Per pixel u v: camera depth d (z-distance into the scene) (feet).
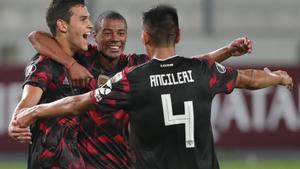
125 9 248.11
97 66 70.54
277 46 242.78
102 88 54.34
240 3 250.98
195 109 54.19
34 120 54.75
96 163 68.95
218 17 249.55
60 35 66.23
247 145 196.65
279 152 197.77
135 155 54.70
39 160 64.54
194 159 53.98
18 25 247.50
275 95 197.06
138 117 54.19
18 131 54.49
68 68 64.13
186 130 53.83
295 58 242.58
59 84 64.18
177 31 55.01
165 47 54.70
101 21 70.38
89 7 215.92
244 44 64.13
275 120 197.36
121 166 69.41
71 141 65.67
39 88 62.44
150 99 53.88
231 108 195.93
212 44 235.81
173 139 53.88
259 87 57.82
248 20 251.39
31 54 237.66
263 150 197.26
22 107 60.64
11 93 188.96
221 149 196.34
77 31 65.72
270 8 252.62
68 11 65.51
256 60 241.35
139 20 247.91
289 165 175.01
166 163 53.83
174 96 53.98
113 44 70.13
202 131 54.44
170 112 53.78
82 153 68.69
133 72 54.34
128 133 69.62
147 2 249.75
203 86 54.75
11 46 238.27
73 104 54.24
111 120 68.33
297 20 254.27
